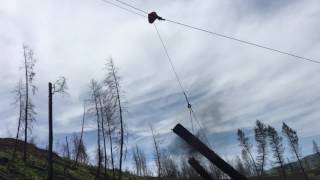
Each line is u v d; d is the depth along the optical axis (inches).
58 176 1914.4
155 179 2947.8
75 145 2751.0
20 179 1595.7
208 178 308.0
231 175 277.7
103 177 2329.0
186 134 275.3
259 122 3262.8
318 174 3499.0
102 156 2210.9
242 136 3319.4
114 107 1803.6
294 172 3713.1
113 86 1812.3
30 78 1894.7
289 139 3351.4
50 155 1364.4
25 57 1898.4
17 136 1891.0
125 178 2556.6
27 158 2000.5
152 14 451.2
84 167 2409.0
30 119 1898.4
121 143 1800.0
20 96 1887.3
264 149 3213.6
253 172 3282.5
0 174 1544.0
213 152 277.4
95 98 2057.1
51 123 1370.6
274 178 3503.9
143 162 3513.8
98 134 2070.6
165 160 2628.0
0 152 1915.6
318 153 4087.1
